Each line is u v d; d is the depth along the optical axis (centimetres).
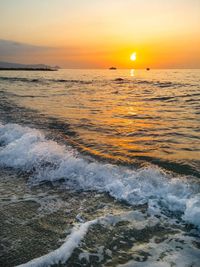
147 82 4225
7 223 457
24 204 521
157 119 1305
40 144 820
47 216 476
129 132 1047
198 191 520
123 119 1305
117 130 1078
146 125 1171
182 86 3341
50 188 588
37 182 619
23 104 1762
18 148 791
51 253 378
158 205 496
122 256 375
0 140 927
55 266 358
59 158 710
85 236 416
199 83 3822
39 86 3562
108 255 377
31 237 417
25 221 462
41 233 427
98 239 409
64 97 2230
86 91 2842
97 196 542
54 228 439
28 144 820
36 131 984
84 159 721
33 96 2281
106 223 449
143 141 918
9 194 565
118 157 743
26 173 668
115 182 575
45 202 526
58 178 630
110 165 652
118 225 444
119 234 421
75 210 493
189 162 700
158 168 652
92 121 1248
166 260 366
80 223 452
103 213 480
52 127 1114
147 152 790
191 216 449
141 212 479
